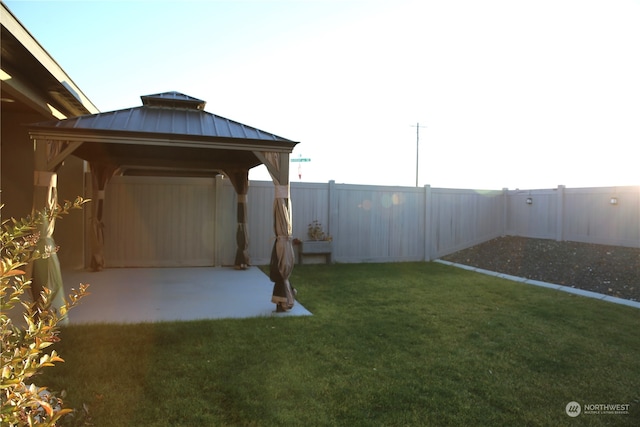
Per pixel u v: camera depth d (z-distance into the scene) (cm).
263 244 1023
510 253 1085
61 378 332
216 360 380
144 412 285
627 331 493
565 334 479
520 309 595
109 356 384
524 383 347
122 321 503
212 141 569
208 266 989
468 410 299
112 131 528
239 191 947
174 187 970
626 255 911
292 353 404
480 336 469
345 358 394
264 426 272
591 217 1059
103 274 852
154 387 322
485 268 1001
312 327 491
